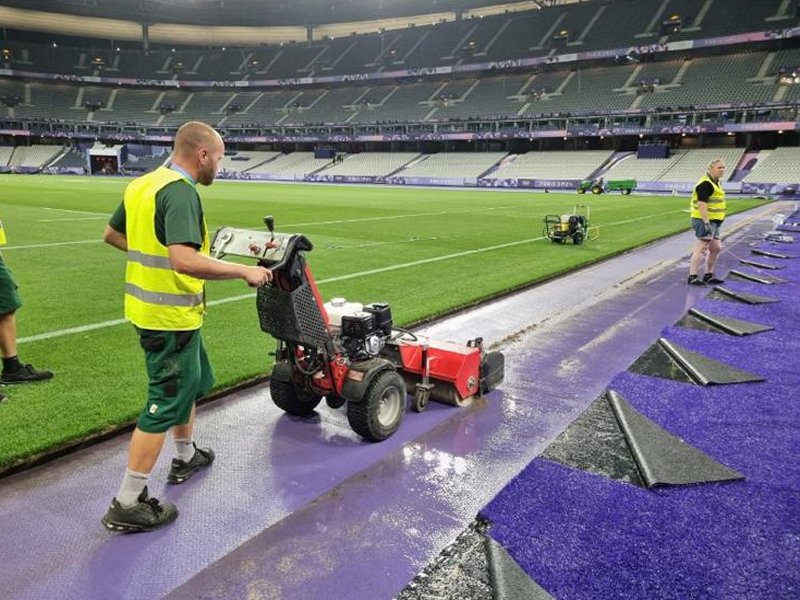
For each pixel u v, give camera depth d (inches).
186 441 126.2
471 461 137.0
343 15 2746.1
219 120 2696.9
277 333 136.2
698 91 1824.6
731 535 107.3
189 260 98.8
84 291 302.4
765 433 149.3
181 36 2913.4
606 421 157.0
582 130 1939.0
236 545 106.0
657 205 1099.9
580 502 118.2
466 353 164.7
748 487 123.6
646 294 319.0
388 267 390.0
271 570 98.9
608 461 135.4
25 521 112.5
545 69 2277.3
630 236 594.2
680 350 213.0
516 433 151.8
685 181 1625.2
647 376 191.2
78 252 429.7
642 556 101.3
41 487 124.6
